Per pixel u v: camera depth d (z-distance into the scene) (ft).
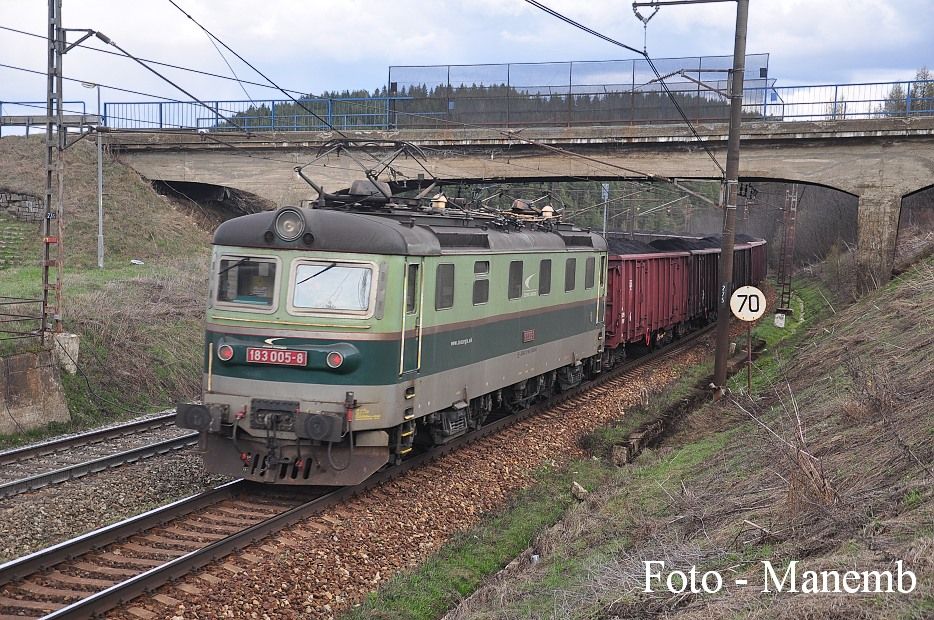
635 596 24.39
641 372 76.84
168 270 90.07
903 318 56.49
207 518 33.96
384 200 40.01
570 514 38.29
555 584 28.91
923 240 109.29
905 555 20.81
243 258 37.06
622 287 73.41
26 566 27.32
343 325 35.83
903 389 38.11
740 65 61.77
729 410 57.82
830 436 35.96
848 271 117.80
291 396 36.04
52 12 54.85
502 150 99.19
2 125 92.94
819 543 24.17
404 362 37.45
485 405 49.14
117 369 59.98
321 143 103.96
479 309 44.70
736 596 21.91
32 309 63.26
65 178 111.45
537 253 51.90
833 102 88.07
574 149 96.58
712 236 125.90
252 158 108.78
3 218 107.65
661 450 50.65
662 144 93.20
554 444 51.19
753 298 60.29
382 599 28.94
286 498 37.17
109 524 34.50
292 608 27.43
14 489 37.37
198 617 25.66
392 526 35.37
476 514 39.09
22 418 50.37
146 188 115.44
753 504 29.96
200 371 66.39
